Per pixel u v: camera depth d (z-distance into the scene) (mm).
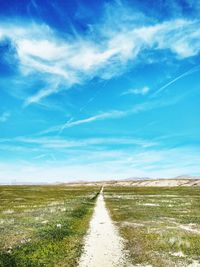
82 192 126812
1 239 23859
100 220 38875
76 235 27812
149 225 34094
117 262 19703
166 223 35375
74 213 42906
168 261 19719
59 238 25672
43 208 52344
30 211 47125
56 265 18609
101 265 19094
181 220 37812
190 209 50438
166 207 54188
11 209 53125
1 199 84188
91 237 27531
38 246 22000
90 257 20797
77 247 23375
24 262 18203
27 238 24297
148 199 75312
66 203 62969
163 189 139250
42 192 126000
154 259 20141
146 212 46594
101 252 22141
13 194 109625
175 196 86375
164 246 23406
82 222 36031
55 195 103812
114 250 22734
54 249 21812
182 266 18781
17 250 20391
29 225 31000
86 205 59625
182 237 26562
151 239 26047
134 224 35062
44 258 19516
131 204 61500
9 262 17703
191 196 85875
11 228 29125
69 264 18969
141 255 21125
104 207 56438
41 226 30188
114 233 29547
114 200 74312
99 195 102250
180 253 21562
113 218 40688
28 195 104125
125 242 25500
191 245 23609
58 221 33812
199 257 20547
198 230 30719
